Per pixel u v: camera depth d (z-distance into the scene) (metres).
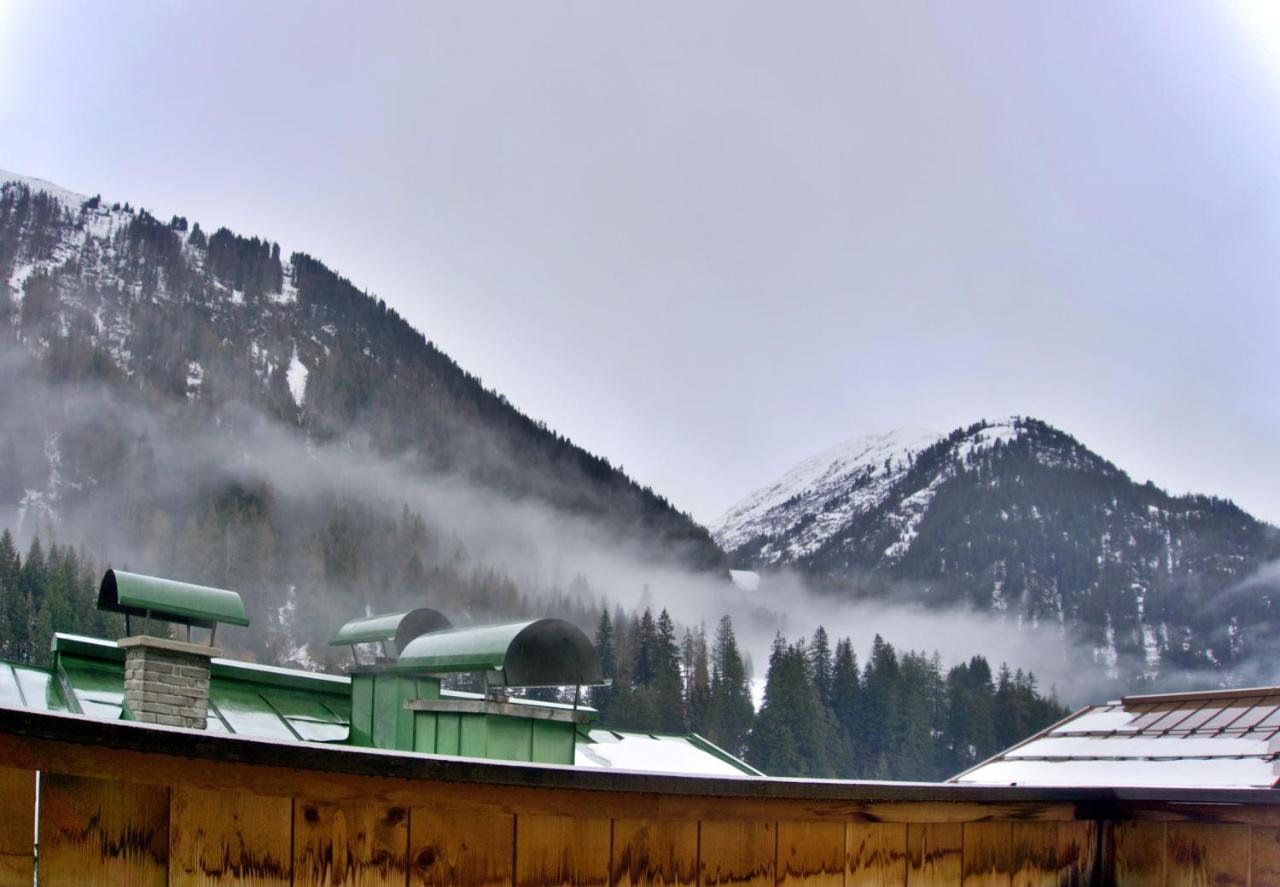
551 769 3.30
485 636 9.06
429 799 3.25
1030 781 11.62
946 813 4.16
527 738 8.62
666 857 3.67
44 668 11.05
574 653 8.95
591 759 12.38
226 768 2.94
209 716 10.43
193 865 2.93
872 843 4.09
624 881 3.59
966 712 101.88
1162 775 10.62
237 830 3.00
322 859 3.11
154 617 9.70
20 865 2.68
